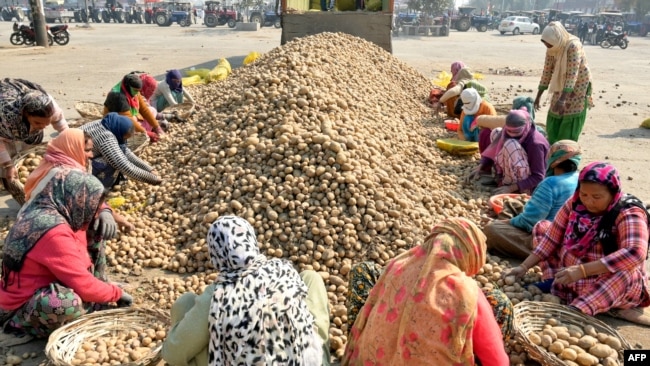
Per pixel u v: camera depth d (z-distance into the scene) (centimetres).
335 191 441
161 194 507
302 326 250
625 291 356
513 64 1953
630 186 652
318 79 636
